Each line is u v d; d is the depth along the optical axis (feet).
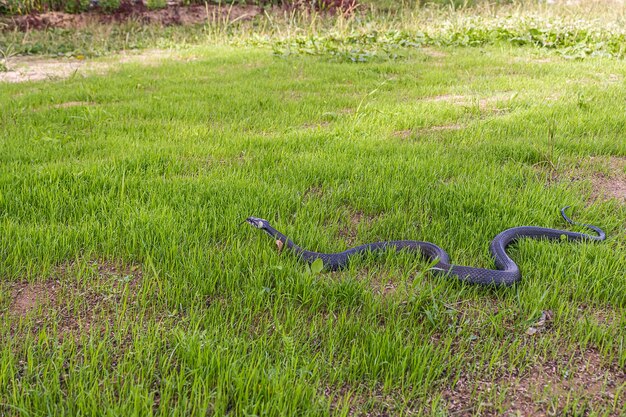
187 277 13.37
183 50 57.26
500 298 13.15
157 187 18.78
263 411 9.02
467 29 58.75
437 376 10.36
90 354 10.55
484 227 16.33
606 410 9.57
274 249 14.84
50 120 28.50
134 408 8.96
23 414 8.98
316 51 52.75
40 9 69.77
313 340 11.37
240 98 33.14
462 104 31.53
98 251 14.92
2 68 47.01
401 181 19.69
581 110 29.09
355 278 13.35
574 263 13.89
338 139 24.80
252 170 20.45
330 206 17.79
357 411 9.53
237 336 11.19
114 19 71.20
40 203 17.11
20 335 11.44
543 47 52.44
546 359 10.98
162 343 11.11
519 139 24.31
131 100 33.60
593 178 20.76
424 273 13.32
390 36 57.62
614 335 11.55
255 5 78.95
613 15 65.36
